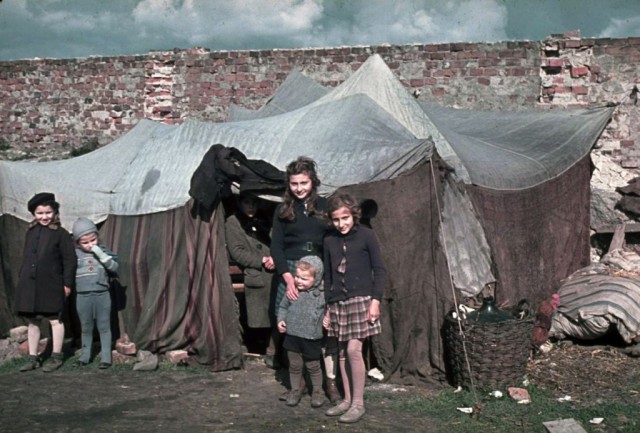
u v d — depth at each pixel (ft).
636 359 24.02
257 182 22.15
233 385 21.52
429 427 18.04
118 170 26.81
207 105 45.88
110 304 23.54
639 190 35.86
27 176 26.78
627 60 37.86
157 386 21.43
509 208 26.12
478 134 32.17
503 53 39.60
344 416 18.29
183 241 23.95
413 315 21.65
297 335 18.93
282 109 36.63
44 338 25.95
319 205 19.80
